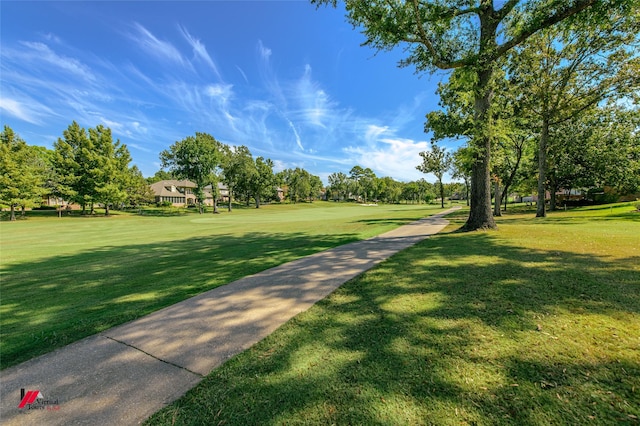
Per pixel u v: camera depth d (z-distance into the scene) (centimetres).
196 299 465
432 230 1230
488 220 1057
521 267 516
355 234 1209
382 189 9862
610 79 1458
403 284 466
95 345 318
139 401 220
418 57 976
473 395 208
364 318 348
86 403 220
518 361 245
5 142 3444
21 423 199
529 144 2234
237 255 856
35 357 296
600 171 2358
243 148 5631
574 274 459
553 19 781
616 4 688
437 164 4256
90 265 802
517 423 182
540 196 1778
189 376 251
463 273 502
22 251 1089
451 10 863
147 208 5800
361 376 235
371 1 838
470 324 315
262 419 196
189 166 4719
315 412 199
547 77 1582
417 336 296
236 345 303
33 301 491
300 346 291
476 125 1067
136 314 411
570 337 278
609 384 212
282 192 10269
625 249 628
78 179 4103
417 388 218
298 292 467
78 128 4172
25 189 3444
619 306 340
